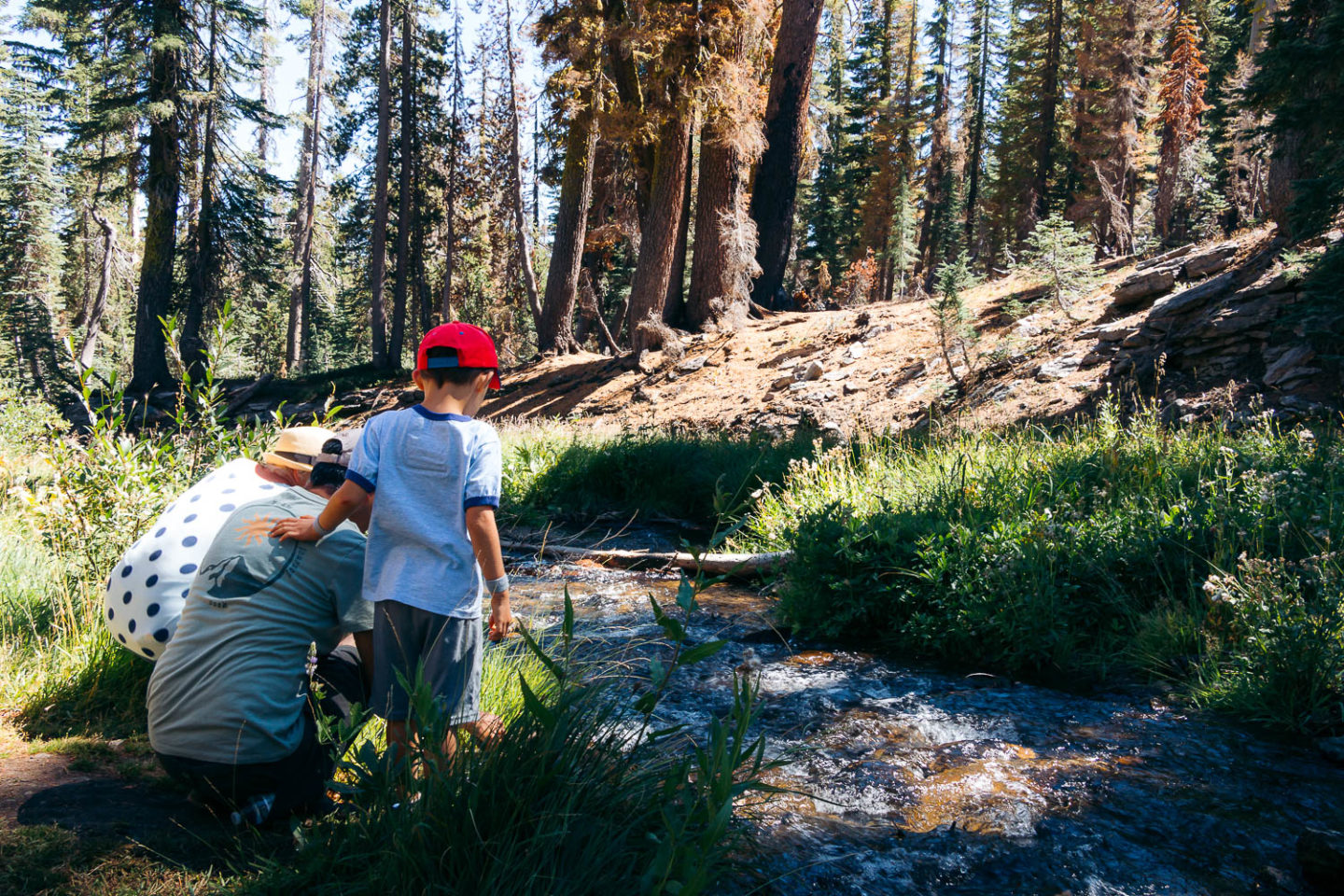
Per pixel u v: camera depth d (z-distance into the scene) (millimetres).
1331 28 8812
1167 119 30531
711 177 21156
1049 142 43094
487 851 2254
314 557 2908
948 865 2922
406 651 2699
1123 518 5820
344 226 41531
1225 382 10148
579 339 31594
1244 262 11586
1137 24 36344
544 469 11250
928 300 18781
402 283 32219
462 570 2727
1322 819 3244
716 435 13883
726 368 18828
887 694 4734
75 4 27047
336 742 2855
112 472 4594
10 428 10297
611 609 6531
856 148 53719
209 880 2361
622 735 3195
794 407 15352
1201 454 6770
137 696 3795
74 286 52344
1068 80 45156
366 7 37156
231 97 29125
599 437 13648
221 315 5023
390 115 34562
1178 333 11227
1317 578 4602
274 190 30172
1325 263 8484
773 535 7957
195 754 2719
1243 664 4496
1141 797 3438
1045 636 5203
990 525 5957
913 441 10312
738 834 2664
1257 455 6527
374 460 2766
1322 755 3801
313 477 3193
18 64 33031
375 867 2270
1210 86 30703
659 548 8867
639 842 2457
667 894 2119
